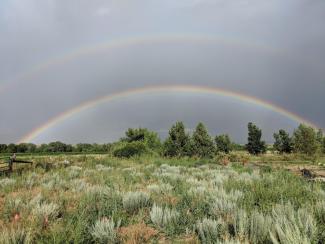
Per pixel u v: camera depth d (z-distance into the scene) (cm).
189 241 450
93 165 1878
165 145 2742
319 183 947
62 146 8125
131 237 452
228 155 2564
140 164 1975
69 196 752
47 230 477
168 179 1098
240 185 860
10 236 428
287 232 381
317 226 447
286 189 753
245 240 399
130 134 3422
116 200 680
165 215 534
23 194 770
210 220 481
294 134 4369
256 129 5128
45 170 1478
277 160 3369
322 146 4816
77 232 441
